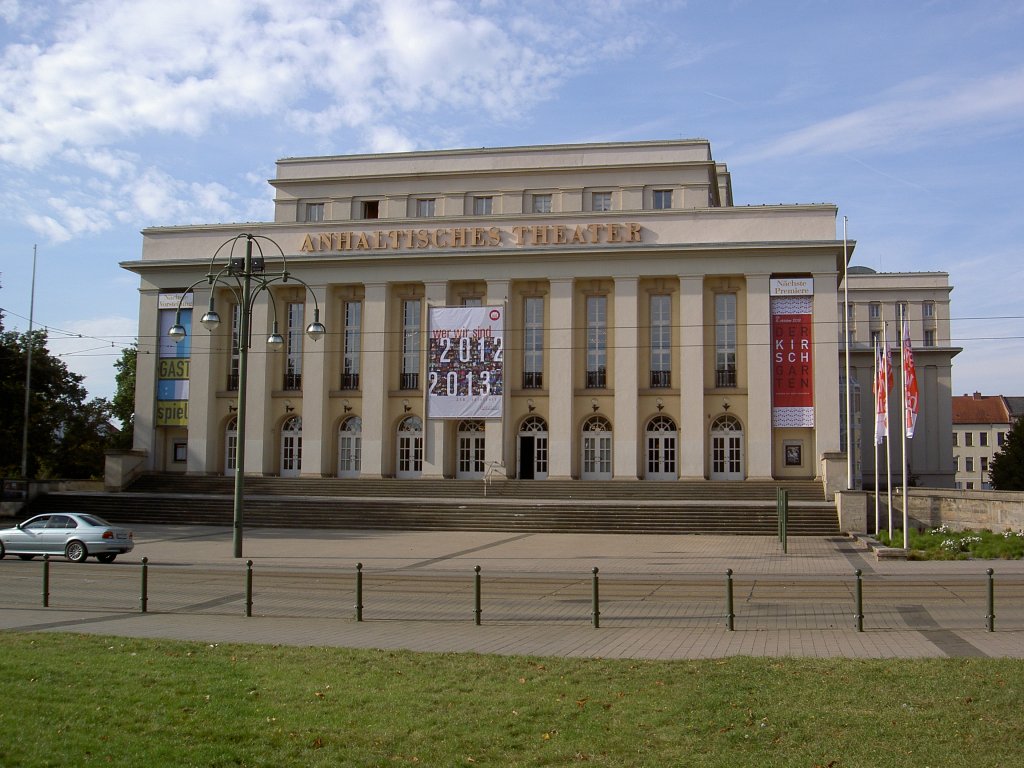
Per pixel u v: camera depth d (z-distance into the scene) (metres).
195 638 14.30
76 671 10.93
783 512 32.19
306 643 13.95
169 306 56.78
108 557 28.84
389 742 8.27
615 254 52.28
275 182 60.19
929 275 88.38
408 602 19.36
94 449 64.44
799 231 51.25
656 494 47.72
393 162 59.88
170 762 7.64
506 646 13.76
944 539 33.44
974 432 120.12
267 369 55.44
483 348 52.97
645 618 17.09
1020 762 7.59
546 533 39.75
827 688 10.02
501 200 57.97
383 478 53.34
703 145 56.84
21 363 54.22
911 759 7.67
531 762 7.77
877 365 38.56
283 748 8.09
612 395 52.84
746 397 51.44
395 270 54.56
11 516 44.81
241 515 30.22
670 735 8.45
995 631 14.80
